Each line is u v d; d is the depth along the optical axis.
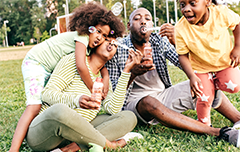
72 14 2.70
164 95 2.86
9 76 8.12
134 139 2.37
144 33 2.69
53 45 2.53
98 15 2.42
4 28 52.59
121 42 2.91
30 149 2.29
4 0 58.12
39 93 2.37
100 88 2.05
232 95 3.87
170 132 2.63
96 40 2.39
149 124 2.83
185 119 2.44
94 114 2.34
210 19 2.45
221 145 2.22
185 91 2.76
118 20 2.57
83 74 2.26
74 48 2.49
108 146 2.11
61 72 2.26
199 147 2.21
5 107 4.00
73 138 1.96
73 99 2.07
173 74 6.04
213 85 2.67
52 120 1.88
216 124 2.84
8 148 2.33
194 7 2.33
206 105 2.57
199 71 2.66
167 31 2.75
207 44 2.48
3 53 24.48
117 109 2.37
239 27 2.53
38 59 2.52
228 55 2.56
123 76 2.33
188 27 2.53
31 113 2.25
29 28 57.34
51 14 54.41
